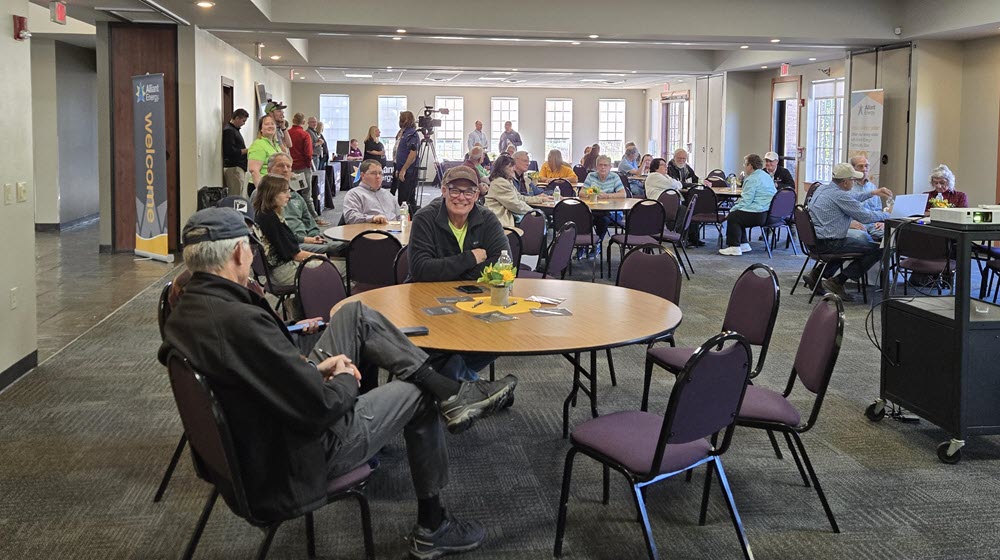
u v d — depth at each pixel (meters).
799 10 10.99
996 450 3.90
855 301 7.46
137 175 9.52
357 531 3.09
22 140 5.05
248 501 2.30
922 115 11.43
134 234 10.17
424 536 2.88
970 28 10.24
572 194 10.73
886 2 11.16
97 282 8.15
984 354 3.69
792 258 10.16
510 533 3.08
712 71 17.08
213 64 10.98
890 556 2.91
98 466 3.68
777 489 3.46
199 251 2.37
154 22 9.81
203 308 2.29
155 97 9.20
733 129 17.47
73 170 13.18
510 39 11.31
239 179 11.27
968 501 3.35
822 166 15.73
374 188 7.38
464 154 23.52
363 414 2.59
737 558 2.89
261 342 2.25
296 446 2.33
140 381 4.93
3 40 4.83
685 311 7.00
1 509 3.25
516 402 4.61
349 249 5.39
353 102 22.89
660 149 22.73
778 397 3.27
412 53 15.73
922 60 11.32
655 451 2.64
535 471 3.65
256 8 8.83
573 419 4.33
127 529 3.09
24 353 5.05
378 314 2.90
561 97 23.75
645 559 2.88
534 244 7.00
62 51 12.64
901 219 4.25
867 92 12.09
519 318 3.37
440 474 2.88
